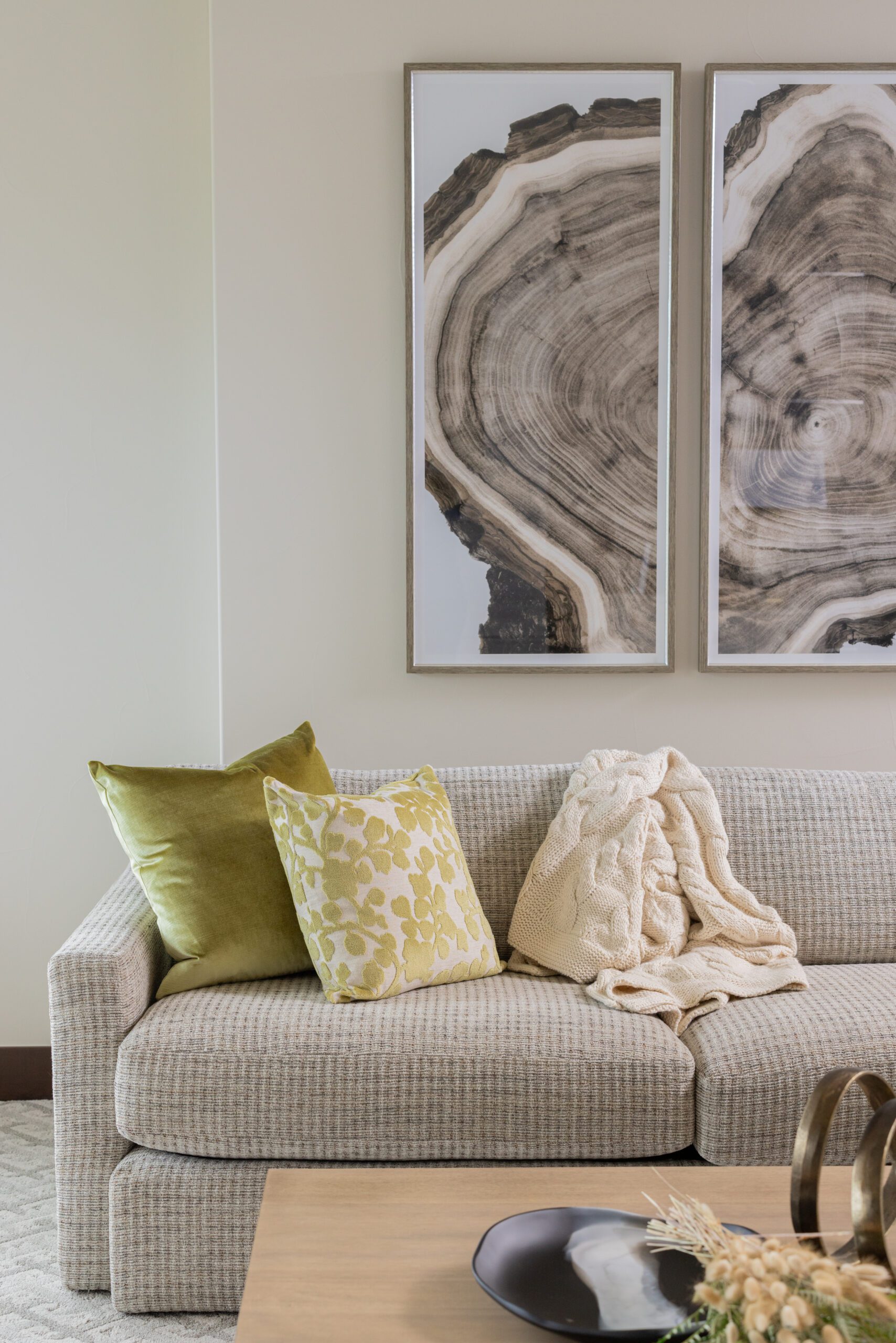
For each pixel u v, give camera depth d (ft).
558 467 8.73
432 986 6.53
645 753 8.92
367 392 8.71
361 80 8.57
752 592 8.82
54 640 9.12
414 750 8.86
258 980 6.64
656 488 8.77
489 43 8.60
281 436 8.70
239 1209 5.76
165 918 6.52
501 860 7.54
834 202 8.64
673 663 8.82
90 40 8.96
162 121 9.02
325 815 6.41
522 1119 5.74
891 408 8.76
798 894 7.50
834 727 8.96
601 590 8.80
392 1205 4.27
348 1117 5.73
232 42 8.54
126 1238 5.79
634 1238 3.83
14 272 8.99
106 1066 5.91
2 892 9.15
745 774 7.85
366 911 6.29
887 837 7.67
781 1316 2.55
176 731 9.21
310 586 8.77
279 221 8.62
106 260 9.04
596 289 8.65
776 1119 5.70
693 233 8.73
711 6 8.61
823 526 8.80
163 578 9.16
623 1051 5.82
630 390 8.70
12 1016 9.16
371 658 8.82
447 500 8.71
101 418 9.08
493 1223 4.12
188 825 6.60
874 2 8.64
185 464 9.14
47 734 9.14
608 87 8.56
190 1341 5.59
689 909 7.21
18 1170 7.61
